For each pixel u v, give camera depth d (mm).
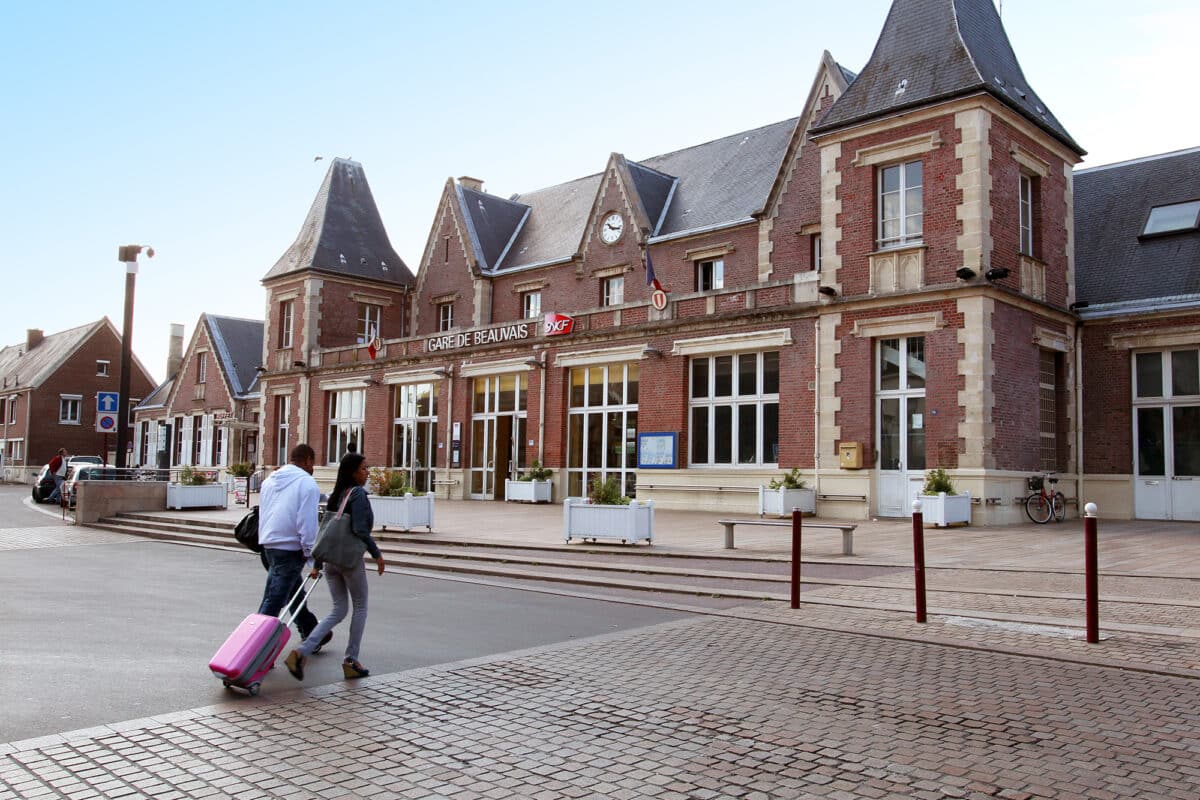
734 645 7996
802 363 20953
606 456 25531
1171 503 19812
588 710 6012
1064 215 21344
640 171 29484
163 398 52000
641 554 14031
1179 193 21797
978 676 6828
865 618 9117
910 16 20766
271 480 7535
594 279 29281
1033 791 4562
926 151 19188
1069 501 20578
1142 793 4527
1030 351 19594
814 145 23781
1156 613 8938
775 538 16016
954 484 18188
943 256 18797
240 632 6480
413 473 31359
